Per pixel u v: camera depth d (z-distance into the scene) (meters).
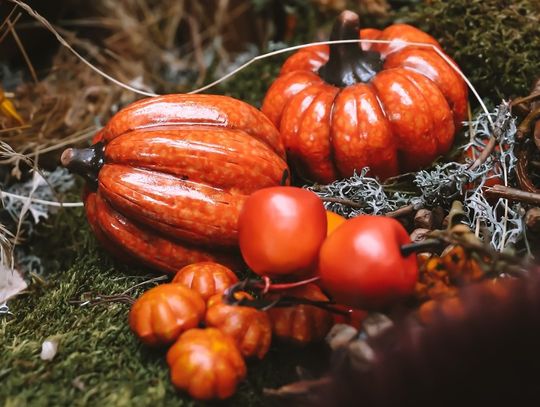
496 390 0.25
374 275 0.27
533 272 0.26
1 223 0.39
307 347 0.30
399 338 0.26
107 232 0.34
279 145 0.35
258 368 0.30
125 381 0.29
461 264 0.28
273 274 0.29
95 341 0.31
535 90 0.36
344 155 0.35
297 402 0.27
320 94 0.36
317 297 0.30
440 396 0.25
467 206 0.33
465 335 0.25
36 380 0.29
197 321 0.29
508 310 0.25
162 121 0.33
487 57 0.39
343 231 0.28
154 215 0.32
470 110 0.39
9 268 0.36
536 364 0.25
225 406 0.28
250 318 0.29
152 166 0.33
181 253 0.33
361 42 0.38
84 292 0.35
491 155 0.35
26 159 0.38
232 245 0.33
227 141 0.33
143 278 0.35
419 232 0.32
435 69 0.36
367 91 0.35
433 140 0.36
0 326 0.33
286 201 0.29
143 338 0.29
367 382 0.25
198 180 0.33
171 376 0.28
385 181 0.36
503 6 0.40
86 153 0.34
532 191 0.33
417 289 0.29
